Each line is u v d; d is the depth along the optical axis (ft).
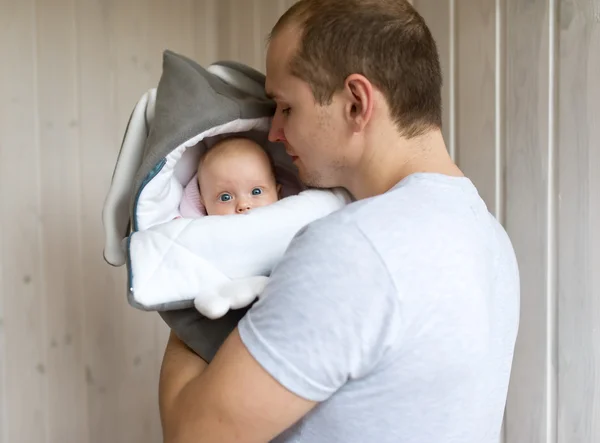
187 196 3.68
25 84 5.14
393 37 2.77
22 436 5.27
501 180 4.68
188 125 3.26
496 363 2.77
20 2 5.09
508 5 4.54
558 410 4.46
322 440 2.61
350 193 3.44
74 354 5.51
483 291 2.62
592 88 4.15
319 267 2.37
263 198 3.54
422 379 2.47
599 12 4.08
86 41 5.47
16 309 5.19
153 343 6.02
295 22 2.90
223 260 3.12
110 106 5.64
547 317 4.48
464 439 2.64
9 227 5.12
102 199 5.61
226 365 2.45
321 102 2.86
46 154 5.28
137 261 3.08
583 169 4.23
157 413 6.08
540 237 4.48
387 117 2.81
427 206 2.57
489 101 4.69
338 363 2.37
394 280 2.36
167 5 6.05
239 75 3.71
